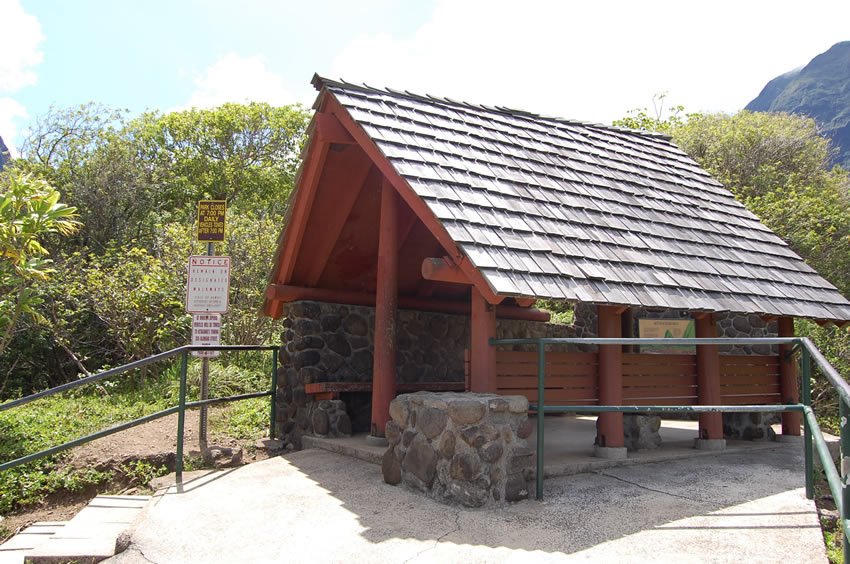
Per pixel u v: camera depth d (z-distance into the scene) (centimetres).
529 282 455
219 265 674
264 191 2492
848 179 1905
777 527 391
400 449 490
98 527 444
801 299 666
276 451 703
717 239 713
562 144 772
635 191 733
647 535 377
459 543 366
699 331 641
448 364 853
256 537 393
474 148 641
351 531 394
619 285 514
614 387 558
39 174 1608
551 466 511
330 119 624
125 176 1697
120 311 1062
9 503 564
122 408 859
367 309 796
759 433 724
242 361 1122
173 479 566
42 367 1191
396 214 636
